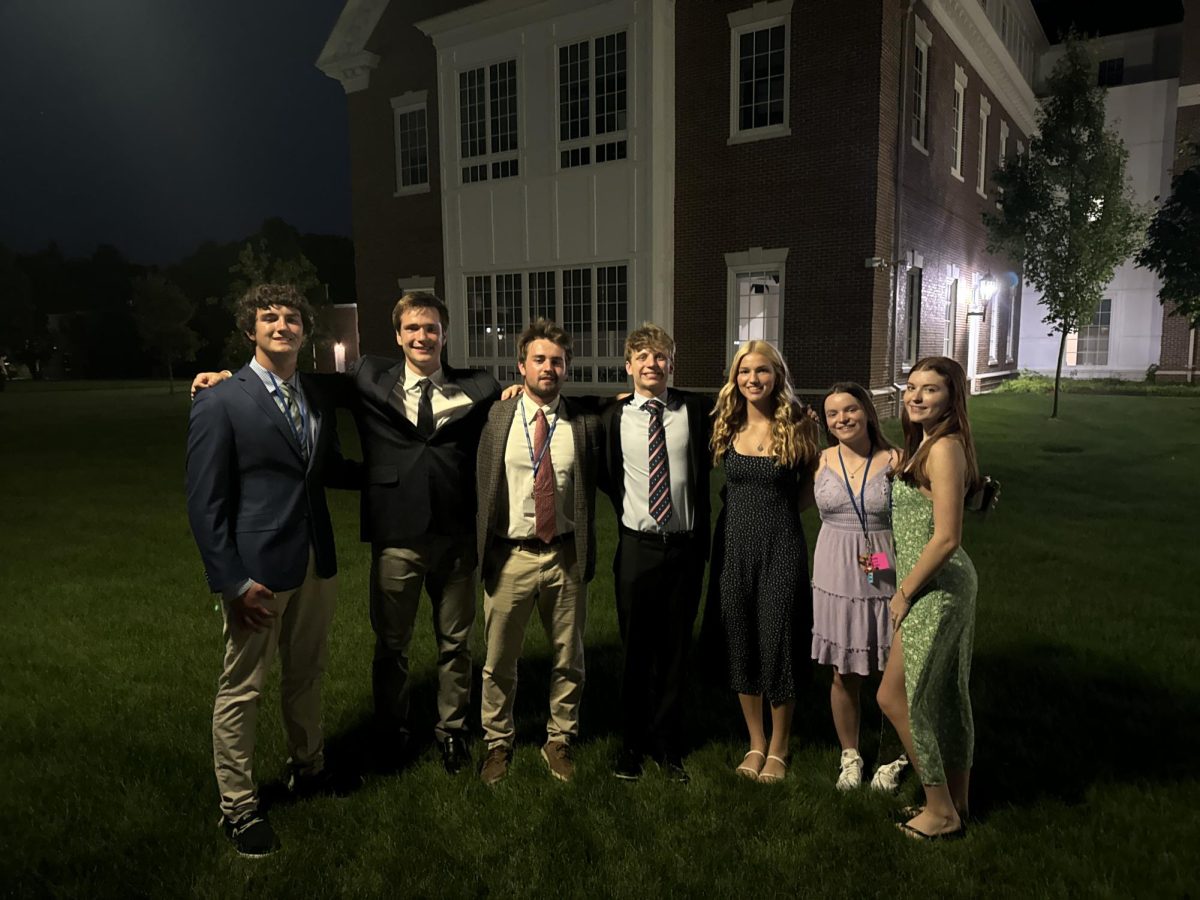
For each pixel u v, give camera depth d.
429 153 18.97
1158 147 25.05
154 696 4.12
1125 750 3.49
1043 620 5.12
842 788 3.27
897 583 3.02
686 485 3.36
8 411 24.09
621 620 3.47
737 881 2.70
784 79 14.66
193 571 6.56
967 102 19.56
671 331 16.36
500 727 3.50
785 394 3.35
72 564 6.77
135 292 38.69
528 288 17.30
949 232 18.92
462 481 3.42
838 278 14.48
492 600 3.38
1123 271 25.97
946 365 2.90
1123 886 2.62
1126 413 17.06
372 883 2.70
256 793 3.05
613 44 15.48
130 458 13.50
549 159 16.55
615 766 3.46
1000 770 3.36
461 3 17.98
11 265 49.53
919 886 2.67
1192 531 7.44
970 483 2.97
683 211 15.98
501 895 2.65
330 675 4.44
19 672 4.42
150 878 2.72
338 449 3.43
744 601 3.37
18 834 2.97
